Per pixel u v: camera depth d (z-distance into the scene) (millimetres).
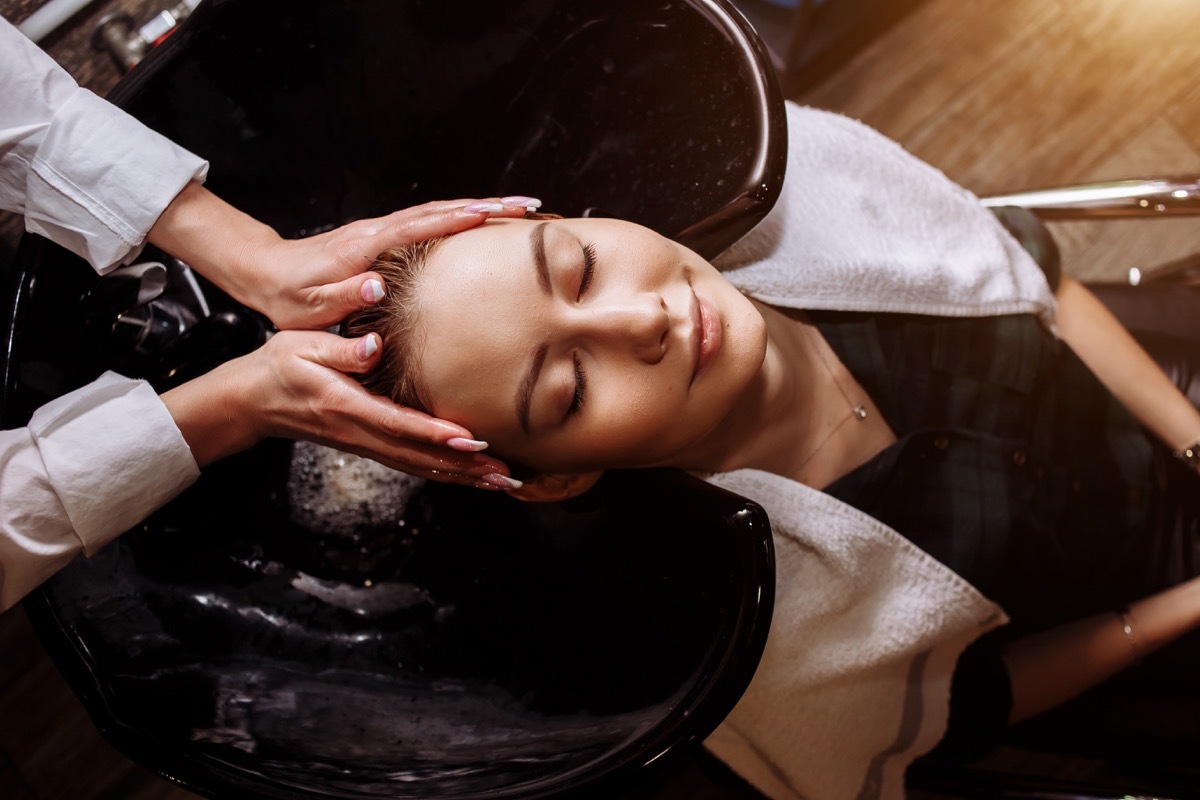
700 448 789
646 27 771
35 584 657
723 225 769
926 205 947
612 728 670
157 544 734
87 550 670
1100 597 986
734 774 851
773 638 823
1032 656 956
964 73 1488
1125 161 1439
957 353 915
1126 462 982
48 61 678
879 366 883
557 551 804
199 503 759
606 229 692
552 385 663
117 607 687
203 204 715
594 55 794
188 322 783
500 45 780
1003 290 940
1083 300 1030
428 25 752
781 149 755
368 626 781
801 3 1277
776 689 831
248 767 625
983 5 1502
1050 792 858
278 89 754
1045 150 1453
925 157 1474
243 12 698
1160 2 1461
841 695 871
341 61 754
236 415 683
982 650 954
